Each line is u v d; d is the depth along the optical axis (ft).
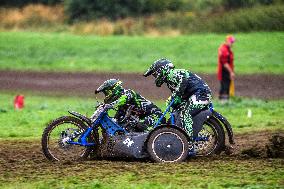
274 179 70.44
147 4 369.91
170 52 282.56
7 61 268.00
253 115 138.82
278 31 321.32
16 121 129.70
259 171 74.79
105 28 346.13
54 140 87.86
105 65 254.88
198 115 85.05
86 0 370.53
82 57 277.85
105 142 84.07
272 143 96.58
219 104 157.17
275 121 128.67
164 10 369.09
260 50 277.23
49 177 73.15
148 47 293.64
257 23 325.62
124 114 86.02
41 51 291.38
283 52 273.75
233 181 69.67
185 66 247.91
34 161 85.51
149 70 86.33
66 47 299.38
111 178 71.82
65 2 383.45
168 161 82.28
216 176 72.49
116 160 85.61
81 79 220.43
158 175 73.00
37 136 112.98
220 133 86.89
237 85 203.51
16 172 76.74
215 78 219.61
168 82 85.87
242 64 248.52
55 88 202.59
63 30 358.02
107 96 85.92
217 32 329.93
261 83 206.59
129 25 347.77
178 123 84.89
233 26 328.08
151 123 85.66
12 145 101.45
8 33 342.23
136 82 209.97
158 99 175.01
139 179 71.31
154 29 341.21
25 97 185.78
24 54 284.82
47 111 144.97
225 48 165.99
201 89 85.05
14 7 404.57
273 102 165.68
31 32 352.08
